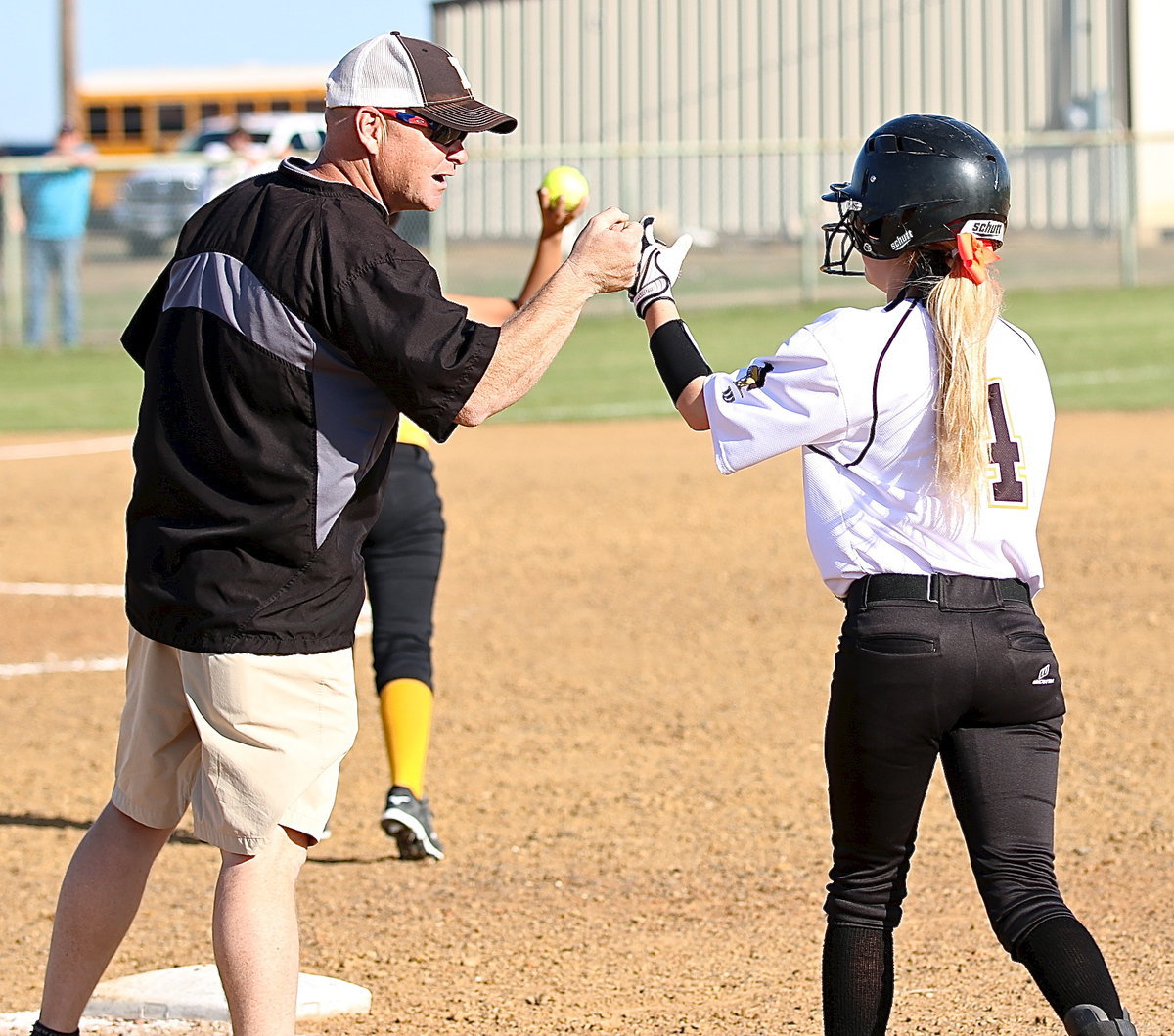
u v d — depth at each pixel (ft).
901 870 40.88
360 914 62.44
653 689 91.97
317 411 40.45
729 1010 51.88
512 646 101.45
